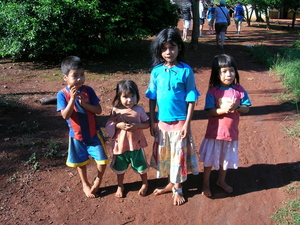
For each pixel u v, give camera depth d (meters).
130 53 9.53
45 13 6.97
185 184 3.47
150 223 2.85
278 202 3.13
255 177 3.58
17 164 3.68
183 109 2.98
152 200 3.17
